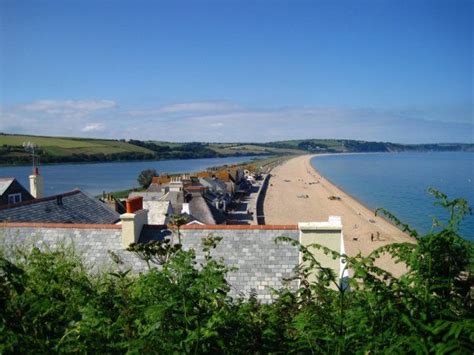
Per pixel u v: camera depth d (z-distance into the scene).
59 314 4.66
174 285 4.29
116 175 178.88
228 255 13.39
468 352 3.15
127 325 4.36
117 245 14.01
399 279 4.05
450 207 3.95
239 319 4.62
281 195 105.19
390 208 83.44
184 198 44.56
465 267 3.81
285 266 13.00
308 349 4.46
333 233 11.64
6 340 3.95
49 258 5.31
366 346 3.71
